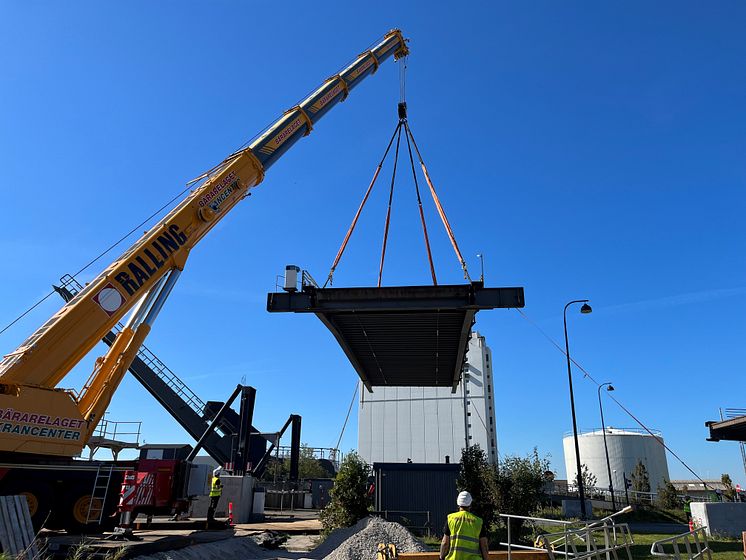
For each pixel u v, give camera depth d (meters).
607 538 11.34
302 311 18.95
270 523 30.00
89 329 15.45
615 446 88.12
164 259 17.61
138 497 22.72
